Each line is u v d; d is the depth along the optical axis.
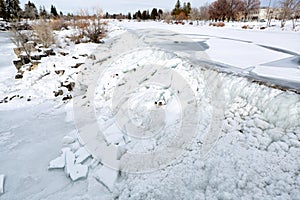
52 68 8.59
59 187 3.42
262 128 3.21
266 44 9.20
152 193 2.87
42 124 5.50
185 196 2.71
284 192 2.37
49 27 11.83
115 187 3.18
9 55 12.59
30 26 13.52
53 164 3.84
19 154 4.29
